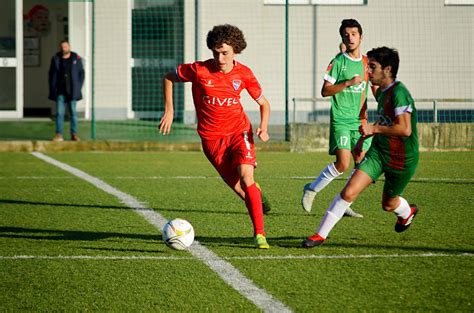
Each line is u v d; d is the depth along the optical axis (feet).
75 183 78.89
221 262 43.78
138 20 143.23
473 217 58.23
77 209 63.16
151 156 105.91
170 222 46.42
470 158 102.01
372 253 45.93
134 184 78.02
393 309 34.81
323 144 112.47
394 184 46.50
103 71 144.25
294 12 136.46
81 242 49.85
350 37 58.65
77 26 147.95
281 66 137.28
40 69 158.51
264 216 59.72
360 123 59.31
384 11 136.87
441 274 40.81
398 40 137.39
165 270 42.11
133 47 144.36
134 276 40.93
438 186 75.66
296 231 53.47
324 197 70.13
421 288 38.11
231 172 50.42
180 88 139.95
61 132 115.14
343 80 58.85
